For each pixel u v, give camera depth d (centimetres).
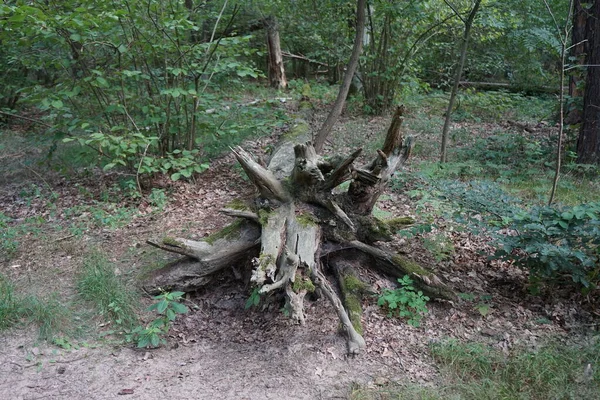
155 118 648
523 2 991
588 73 741
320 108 1120
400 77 1090
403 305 428
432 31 1122
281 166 567
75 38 568
